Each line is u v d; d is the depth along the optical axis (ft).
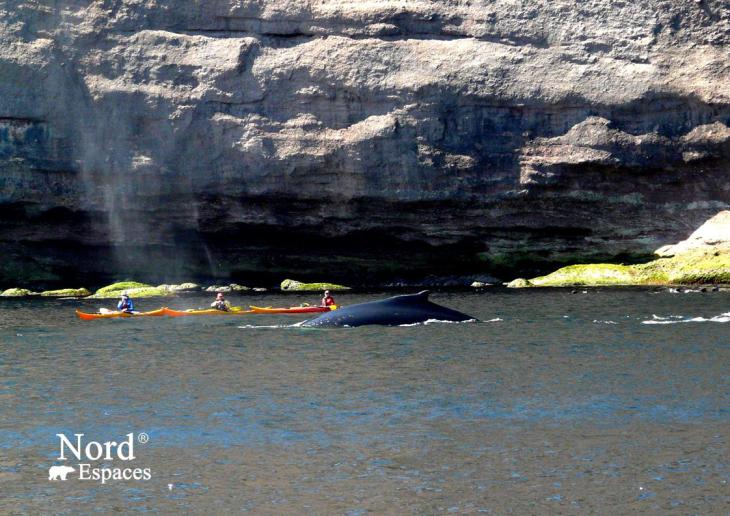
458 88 595.06
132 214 611.88
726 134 583.17
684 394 243.81
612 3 604.49
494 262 618.85
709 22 596.29
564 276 565.53
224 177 604.08
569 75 595.06
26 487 187.83
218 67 602.85
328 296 454.81
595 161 587.68
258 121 602.44
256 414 234.38
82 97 599.16
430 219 607.78
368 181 598.34
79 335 376.27
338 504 176.14
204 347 336.70
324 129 601.21
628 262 602.44
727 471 187.21
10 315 456.86
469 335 346.13
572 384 258.57
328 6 611.47
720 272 536.42
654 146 588.91
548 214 604.08
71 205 602.85
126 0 612.29
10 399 255.50
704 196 594.24
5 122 590.55
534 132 598.34
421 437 212.84
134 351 331.77
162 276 631.97
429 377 272.10
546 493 179.01
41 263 624.18
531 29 603.67
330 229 615.98
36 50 594.65
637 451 200.13
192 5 614.34
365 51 602.03
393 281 625.00
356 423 224.74
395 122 593.83
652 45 597.11
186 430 221.87
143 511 175.42
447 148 597.52
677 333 340.18
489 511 171.73
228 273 633.61
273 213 613.93
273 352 320.70
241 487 185.37
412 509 173.37
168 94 601.21
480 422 223.51
